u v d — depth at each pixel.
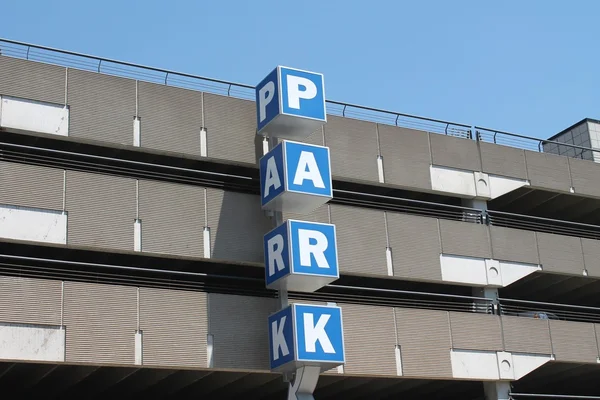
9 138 29.91
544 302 39.19
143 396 32.06
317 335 28.34
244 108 32.41
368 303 35.56
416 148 35.44
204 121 31.55
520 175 37.56
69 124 29.23
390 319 32.03
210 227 30.27
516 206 39.84
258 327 29.70
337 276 29.09
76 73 29.89
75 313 27.00
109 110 30.03
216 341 28.86
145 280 32.22
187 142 31.00
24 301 26.44
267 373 30.52
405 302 36.31
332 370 30.31
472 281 34.53
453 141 36.47
